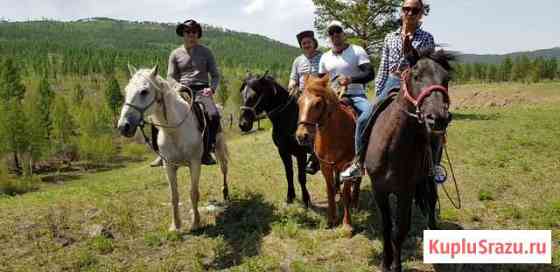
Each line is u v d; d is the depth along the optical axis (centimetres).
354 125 610
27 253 627
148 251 630
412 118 431
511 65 10188
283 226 672
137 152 6438
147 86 585
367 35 2408
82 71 13550
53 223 722
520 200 784
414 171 454
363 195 810
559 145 1292
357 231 648
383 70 548
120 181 1066
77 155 6106
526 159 1105
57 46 19475
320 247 603
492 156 1139
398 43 517
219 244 630
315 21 2477
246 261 577
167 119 628
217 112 749
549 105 3462
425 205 611
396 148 445
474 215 692
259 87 714
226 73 14450
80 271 580
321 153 615
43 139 5412
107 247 633
